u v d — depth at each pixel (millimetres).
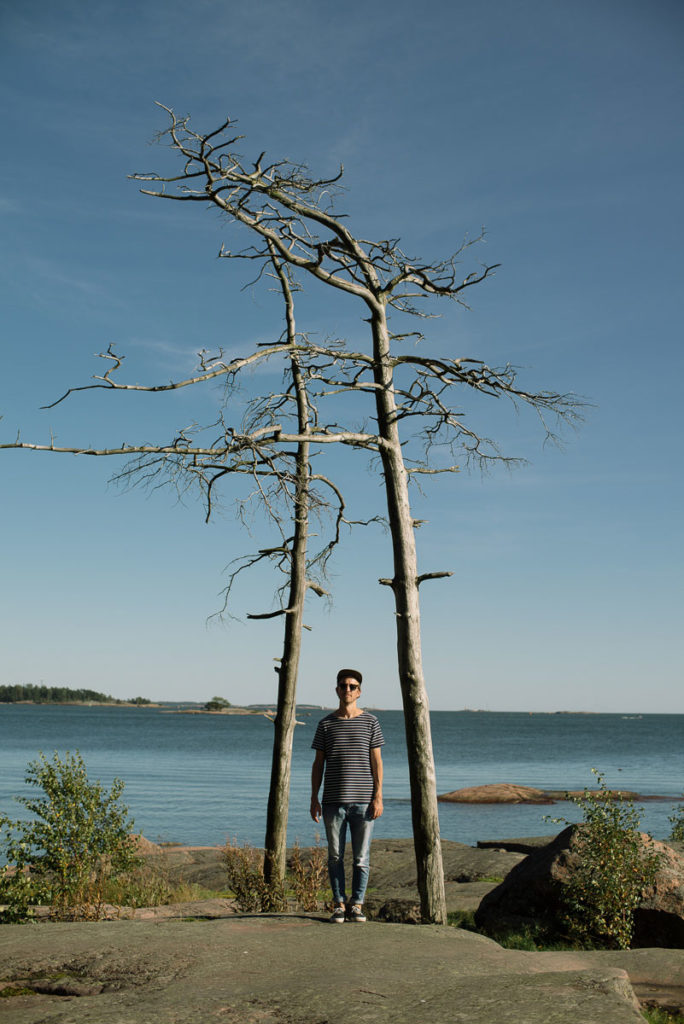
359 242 10594
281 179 9953
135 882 13461
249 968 5465
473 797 48750
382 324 10617
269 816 13219
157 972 5414
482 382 10625
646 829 32344
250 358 9695
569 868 10391
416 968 5480
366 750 7672
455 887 14867
